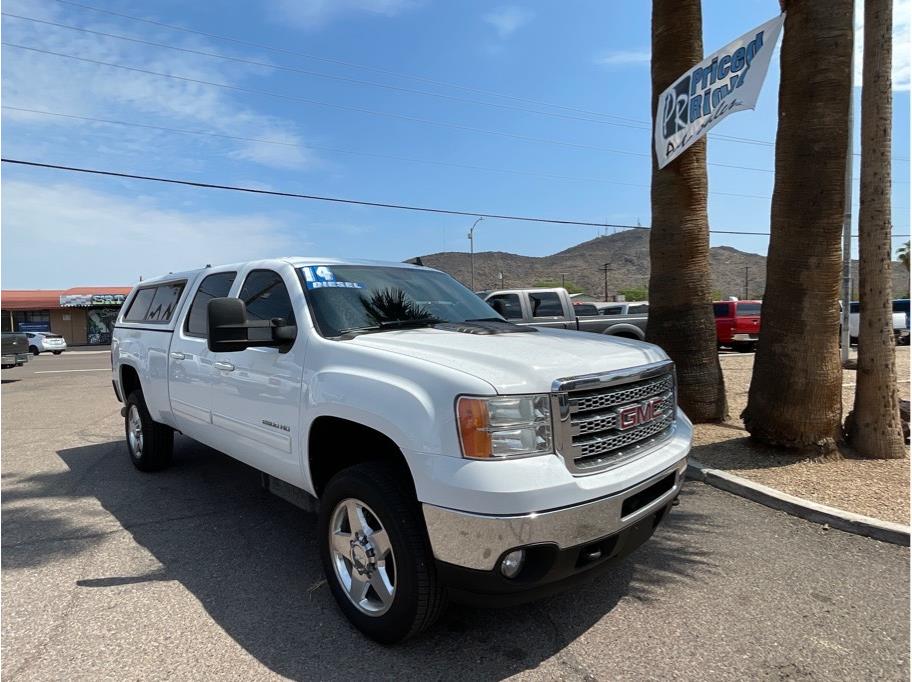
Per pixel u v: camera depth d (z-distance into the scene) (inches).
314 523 180.1
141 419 229.3
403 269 180.1
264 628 121.0
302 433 131.0
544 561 99.5
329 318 141.1
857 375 226.4
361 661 109.3
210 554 157.4
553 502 97.0
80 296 1619.1
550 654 110.7
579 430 105.0
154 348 212.1
